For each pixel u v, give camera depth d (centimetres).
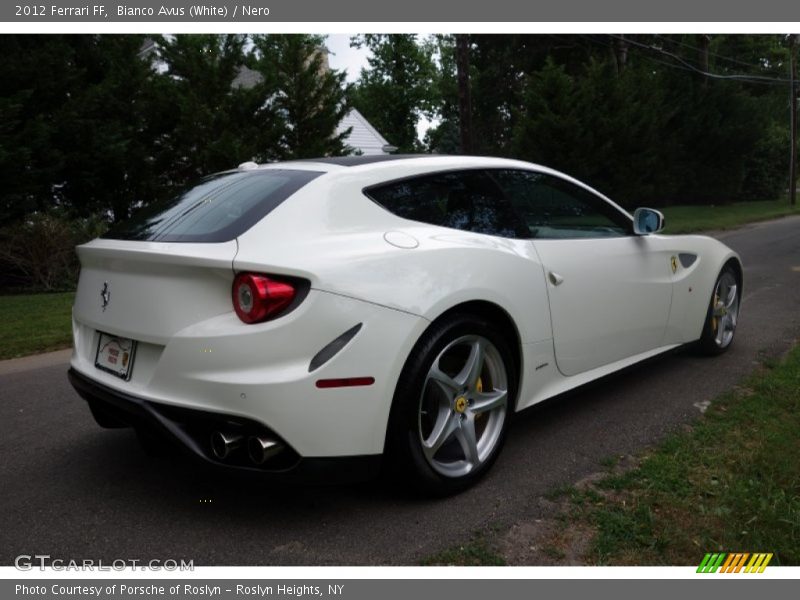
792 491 280
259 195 280
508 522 265
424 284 268
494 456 303
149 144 1461
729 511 263
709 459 312
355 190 283
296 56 1581
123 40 1409
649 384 440
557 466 316
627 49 2912
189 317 248
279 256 245
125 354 275
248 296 238
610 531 254
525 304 312
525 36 3092
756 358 498
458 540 253
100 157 1246
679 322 444
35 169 1138
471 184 322
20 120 1111
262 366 238
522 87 3234
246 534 262
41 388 485
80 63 1394
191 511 281
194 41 1510
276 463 249
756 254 1287
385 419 257
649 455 324
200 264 242
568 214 368
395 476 276
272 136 1499
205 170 1422
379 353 252
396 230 283
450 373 296
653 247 416
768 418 365
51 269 1085
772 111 3809
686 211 2802
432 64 4516
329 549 249
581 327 351
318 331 242
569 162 2212
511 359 309
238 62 1541
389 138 4369
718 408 387
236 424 239
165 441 270
